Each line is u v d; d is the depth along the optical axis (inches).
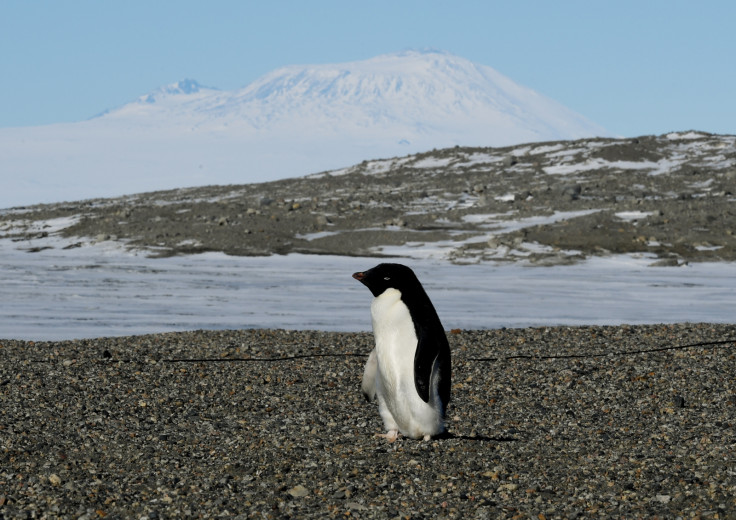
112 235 5024.6
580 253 4308.6
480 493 651.5
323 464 741.3
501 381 1167.6
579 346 1462.8
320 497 648.4
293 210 5900.6
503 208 5693.9
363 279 800.9
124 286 3093.0
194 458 770.2
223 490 666.8
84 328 1932.8
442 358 789.9
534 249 4419.3
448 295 2876.5
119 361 1296.8
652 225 4891.7
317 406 1019.3
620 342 1501.0
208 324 2026.3
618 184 6643.7
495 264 4160.9
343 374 1222.9
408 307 786.2
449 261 4271.7
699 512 590.2
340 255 4507.9
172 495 653.3
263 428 899.4
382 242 4790.8
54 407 988.6
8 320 2076.8
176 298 2699.3
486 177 7716.5
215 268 3907.5
